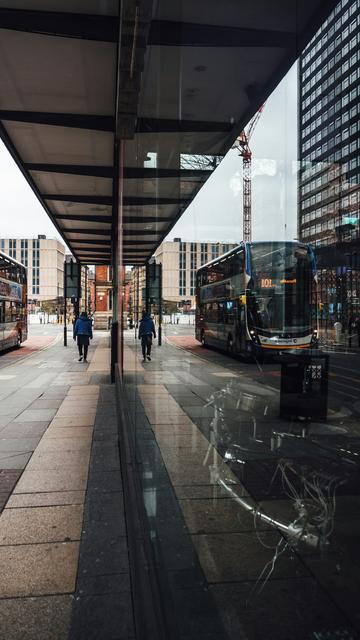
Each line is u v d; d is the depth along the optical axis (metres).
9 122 9.82
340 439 1.07
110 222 19.31
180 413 2.22
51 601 2.52
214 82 4.81
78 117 9.76
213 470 1.83
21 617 2.40
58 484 4.22
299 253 1.17
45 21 6.53
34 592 2.60
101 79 8.23
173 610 1.48
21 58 7.54
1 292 18.56
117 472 4.53
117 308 10.66
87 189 15.04
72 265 22.00
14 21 6.53
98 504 3.78
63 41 6.98
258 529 1.38
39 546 3.11
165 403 2.34
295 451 1.22
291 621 1.13
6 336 19.52
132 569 2.72
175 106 3.22
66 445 5.49
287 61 1.42
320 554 1.13
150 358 2.85
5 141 10.91
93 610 2.44
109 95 8.85
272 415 1.46
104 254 31.38
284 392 1.35
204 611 1.36
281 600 1.18
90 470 4.60
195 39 4.68
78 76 8.14
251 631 1.20
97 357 17.75
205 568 1.45
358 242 0.93
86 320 16.05
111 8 6.40
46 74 8.05
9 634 2.27
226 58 4.69
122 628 2.29
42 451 5.25
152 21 3.58
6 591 2.62
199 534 1.58
